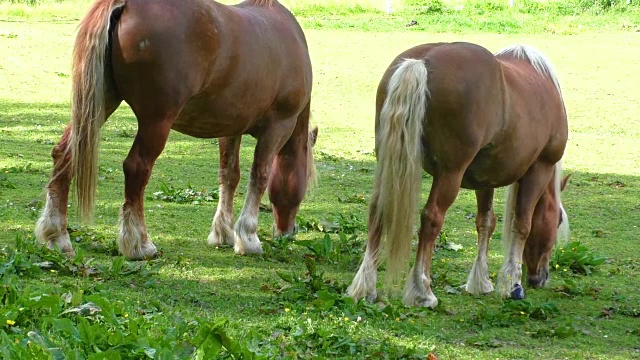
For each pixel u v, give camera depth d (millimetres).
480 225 7660
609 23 30625
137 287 6691
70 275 6738
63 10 27656
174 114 7023
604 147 16062
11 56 20891
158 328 5375
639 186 13258
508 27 29016
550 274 8539
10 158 12148
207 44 7051
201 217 9680
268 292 6949
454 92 6254
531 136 6973
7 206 9125
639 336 6562
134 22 6762
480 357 5766
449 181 6484
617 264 9016
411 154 6199
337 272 7879
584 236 10219
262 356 4879
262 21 7883
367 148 15156
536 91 7125
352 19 29875
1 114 15547
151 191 10922
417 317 6488
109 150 13500
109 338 4863
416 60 6266
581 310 7281
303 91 8367
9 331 4996
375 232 6562
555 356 5941
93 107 6758
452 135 6348
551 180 7809
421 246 6613
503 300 7352
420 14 31125
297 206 9062
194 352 4875
